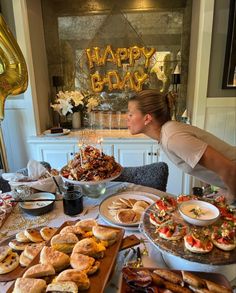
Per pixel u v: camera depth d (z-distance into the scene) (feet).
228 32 7.41
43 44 9.43
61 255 2.43
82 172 4.19
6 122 8.80
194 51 8.30
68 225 3.14
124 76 9.52
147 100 3.82
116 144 8.49
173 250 2.55
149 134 4.14
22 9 7.72
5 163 8.09
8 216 3.84
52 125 10.27
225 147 3.95
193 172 4.03
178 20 8.95
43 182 4.39
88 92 9.89
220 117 8.30
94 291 2.14
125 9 9.04
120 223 3.41
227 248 2.51
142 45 9.30
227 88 7.95
